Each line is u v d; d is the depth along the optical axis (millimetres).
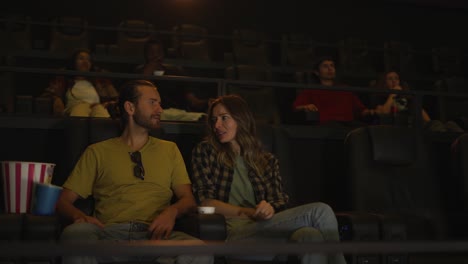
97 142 2385
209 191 2307
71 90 3416
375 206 2568
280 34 6262
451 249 1098
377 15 6434
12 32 5031
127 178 2281
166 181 2334
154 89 2412
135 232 2160
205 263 1970
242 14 6203
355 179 2584
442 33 6520
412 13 6477
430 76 5598
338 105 3801
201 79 2768
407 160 2652
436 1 6465
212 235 1952
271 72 4949
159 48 4027
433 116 4652
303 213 2092
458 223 2590
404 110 3770
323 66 3848
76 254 978
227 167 2365
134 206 2250
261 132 2520
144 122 2357
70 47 5094
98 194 2283
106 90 3842
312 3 6336
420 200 2627
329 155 2982
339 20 6371
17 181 2131
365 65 5730
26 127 2598
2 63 4547
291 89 4293
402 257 2193
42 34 5609
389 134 2648
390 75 4195
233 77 4391
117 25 5867
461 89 4633
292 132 2936
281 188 2373
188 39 5434
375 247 1082
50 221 1872
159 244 1025
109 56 4859
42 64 4887
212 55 6004
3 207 2320
